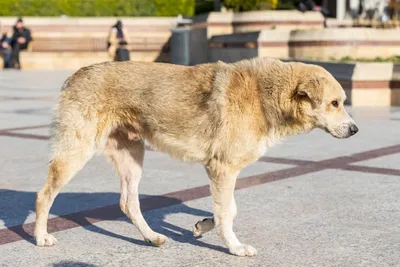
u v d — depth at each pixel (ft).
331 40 66.18
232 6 89.40
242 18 85.97
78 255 18.40
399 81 53.42
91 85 19.25
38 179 27.84
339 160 31.04
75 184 26.94
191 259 17.98
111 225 21.31
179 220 21.81
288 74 18.45
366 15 102.01
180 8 115.44
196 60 91.25
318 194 24.75
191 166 30.30
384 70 53.42
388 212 22.22
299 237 19.67
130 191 20.04
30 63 103.14
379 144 35.19
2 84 74.02
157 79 19.25
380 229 20.34
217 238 19.92
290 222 21.20
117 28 101.71
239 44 78.38
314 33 67.77
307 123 18.72
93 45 108.37
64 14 114.42
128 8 114.83
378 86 53.57
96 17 112.06
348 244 18.95
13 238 19.94
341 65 55.21
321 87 18.16
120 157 20.30
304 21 84.53
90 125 19.17
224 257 18.11
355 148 34.09
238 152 18.22
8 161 31.53
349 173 28.30
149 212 22.74
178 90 18.99
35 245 19.27
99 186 26.58
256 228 20.59
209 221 19.22
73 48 108.47
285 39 72.23
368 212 22.25
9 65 103.35
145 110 19.27
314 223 21.07
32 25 109.60
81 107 19.12
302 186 26.05
